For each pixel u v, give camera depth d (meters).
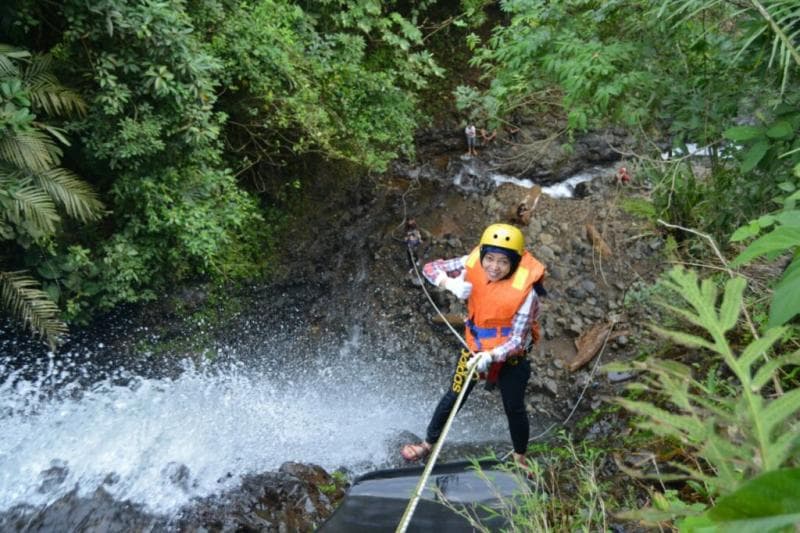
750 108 4.39
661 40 4.62
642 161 5.85
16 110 5.30
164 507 4.44
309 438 5.80
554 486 3.33
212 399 6.25
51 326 5.80
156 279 6.86
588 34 4.94
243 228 7.72
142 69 5.87
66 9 5.49
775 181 3.90
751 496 0.67
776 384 1.48
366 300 7.79
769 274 4.27
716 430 1.34
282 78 7.02
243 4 6.88
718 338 1.16
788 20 3.00
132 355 6.50
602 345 6.89
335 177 8.77
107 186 6.46
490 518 2.80
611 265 7.82
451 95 10.15
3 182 5.33
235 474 4.98
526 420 4.39
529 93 6.07
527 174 9.48
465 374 4.39
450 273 4.47
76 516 4.33
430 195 9.09
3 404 5.70
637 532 2.86
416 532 2.99
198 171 6.58
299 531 4.15
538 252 8.09
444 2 10.32
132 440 5.43
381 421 6.27
